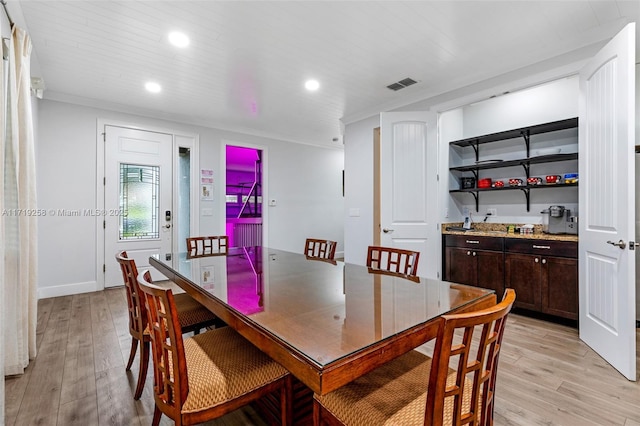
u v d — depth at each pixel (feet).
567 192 11.07
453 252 12.10
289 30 8.26
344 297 4.55
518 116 12.52
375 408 3.26
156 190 14.79
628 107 6.43
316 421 3.70
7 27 7.01
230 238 20.35
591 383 6.32
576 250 9.01
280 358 3.02
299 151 20.52
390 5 7.30
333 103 13.61
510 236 10.49
